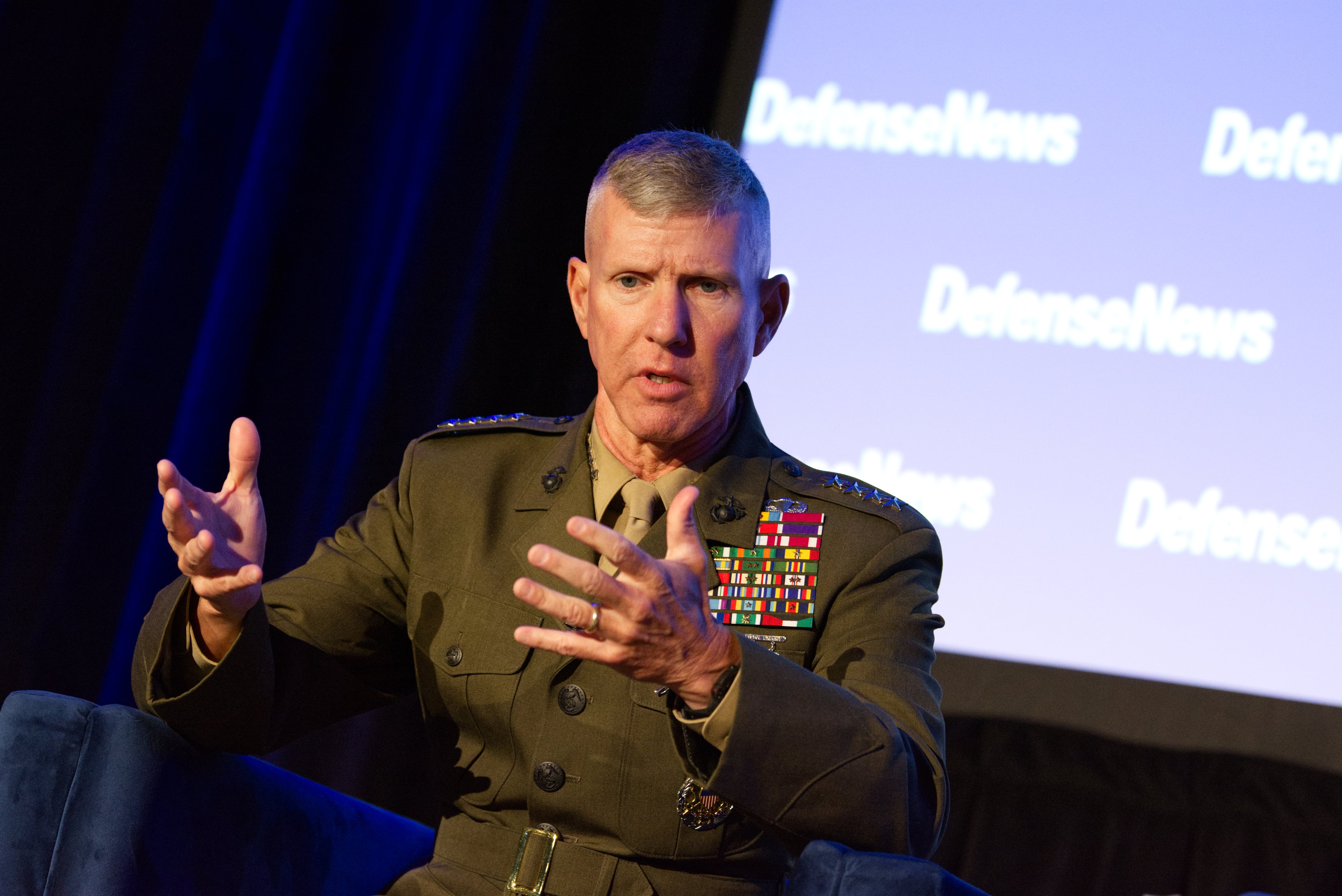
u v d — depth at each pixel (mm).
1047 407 8805
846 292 9359
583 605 3416
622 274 4453
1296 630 8055
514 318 9906
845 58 9805
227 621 4086
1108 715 8188
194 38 9836
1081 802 8125
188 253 9695
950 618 8555
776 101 9836
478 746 4504
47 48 10148
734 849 4219
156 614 4242
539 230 10000
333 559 4938
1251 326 8578
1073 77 9352
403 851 4934
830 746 3637
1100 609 8375
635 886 4172
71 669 9164
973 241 9242
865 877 3391
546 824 4289
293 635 4613
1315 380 8383
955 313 9141
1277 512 8250
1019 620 8477
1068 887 8047
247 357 9805
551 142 10078
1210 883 7836
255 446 4180
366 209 9969
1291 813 7809
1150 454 8539
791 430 9203
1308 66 8914
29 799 3932
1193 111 9047
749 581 4547
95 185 9711
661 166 4461
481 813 4457
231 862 4230
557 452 4934
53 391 9477
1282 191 8742
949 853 8258
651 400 4449
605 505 4766
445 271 9867
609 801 4211
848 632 4418
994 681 8375
